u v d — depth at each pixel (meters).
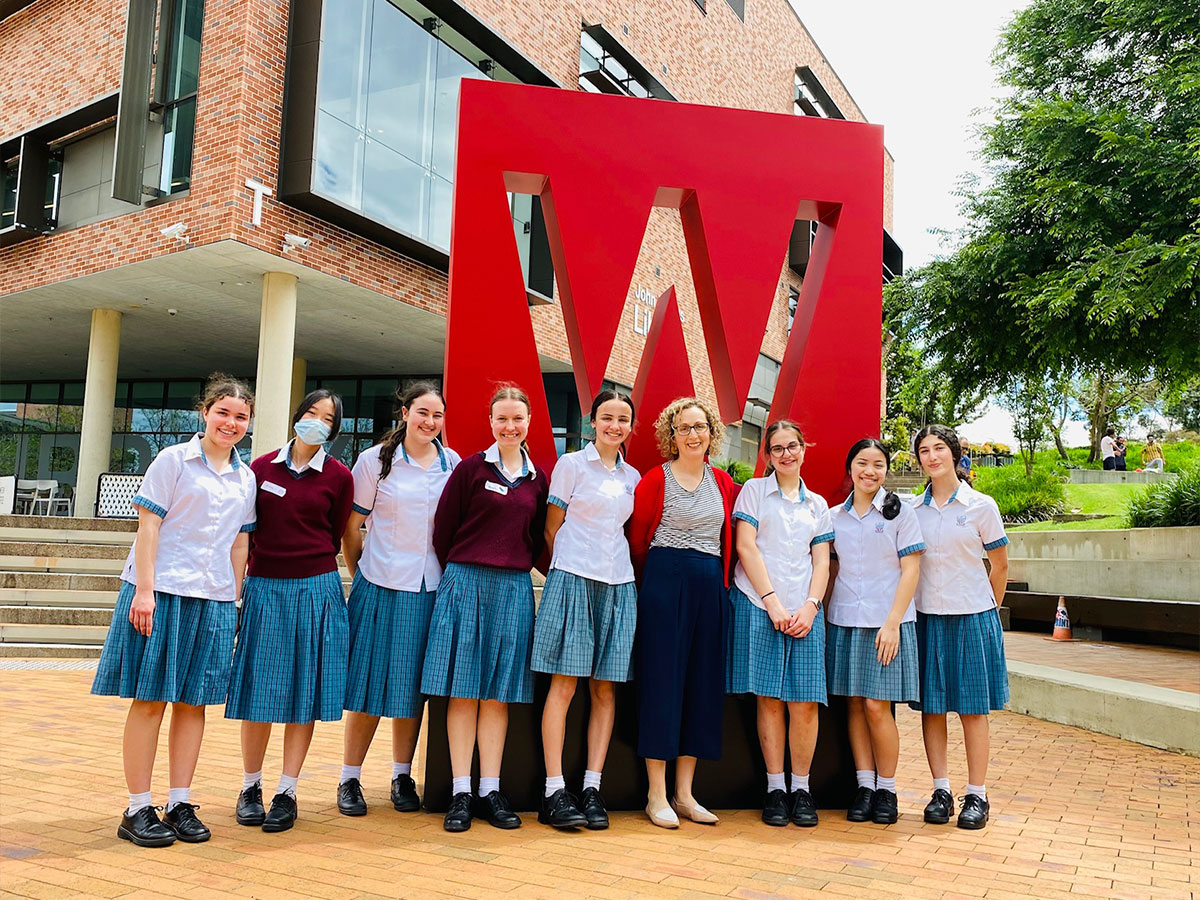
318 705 3.26
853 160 4.29
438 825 3.35
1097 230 8.39
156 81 10.60
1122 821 3.70
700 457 3.57
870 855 3.11
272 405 10.54
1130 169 8.40
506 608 3.42
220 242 9.71
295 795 3.48
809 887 2.72
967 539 3.67
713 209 4.13
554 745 3.45
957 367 10.70
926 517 3.76
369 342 14.22
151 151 10.58
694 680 3.51
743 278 4.13
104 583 8.55
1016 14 9.76
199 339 14.58
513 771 3.66
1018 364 10.24
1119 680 6.23
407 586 3.46
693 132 4.15
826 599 3.83
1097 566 10.12
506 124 3.97
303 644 3.25
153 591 3.04
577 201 4.00
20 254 12.12
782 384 4.39
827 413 4.14
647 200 4.07
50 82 12.22
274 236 10.04
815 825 3.52
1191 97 8.27
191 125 10.36
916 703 3.74
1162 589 9.19
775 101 21.61
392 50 11.16
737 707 3.85
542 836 3.23
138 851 2.92
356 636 3.45
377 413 16.94
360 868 2.79
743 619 3.62
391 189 11.16
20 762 4.11
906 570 3.61
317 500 3.33
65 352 15.93
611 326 3.98
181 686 3.09
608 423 3.51
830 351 4.18
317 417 3.34
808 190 4.23
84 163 11.85
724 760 3.83
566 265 3.97
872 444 3.74
